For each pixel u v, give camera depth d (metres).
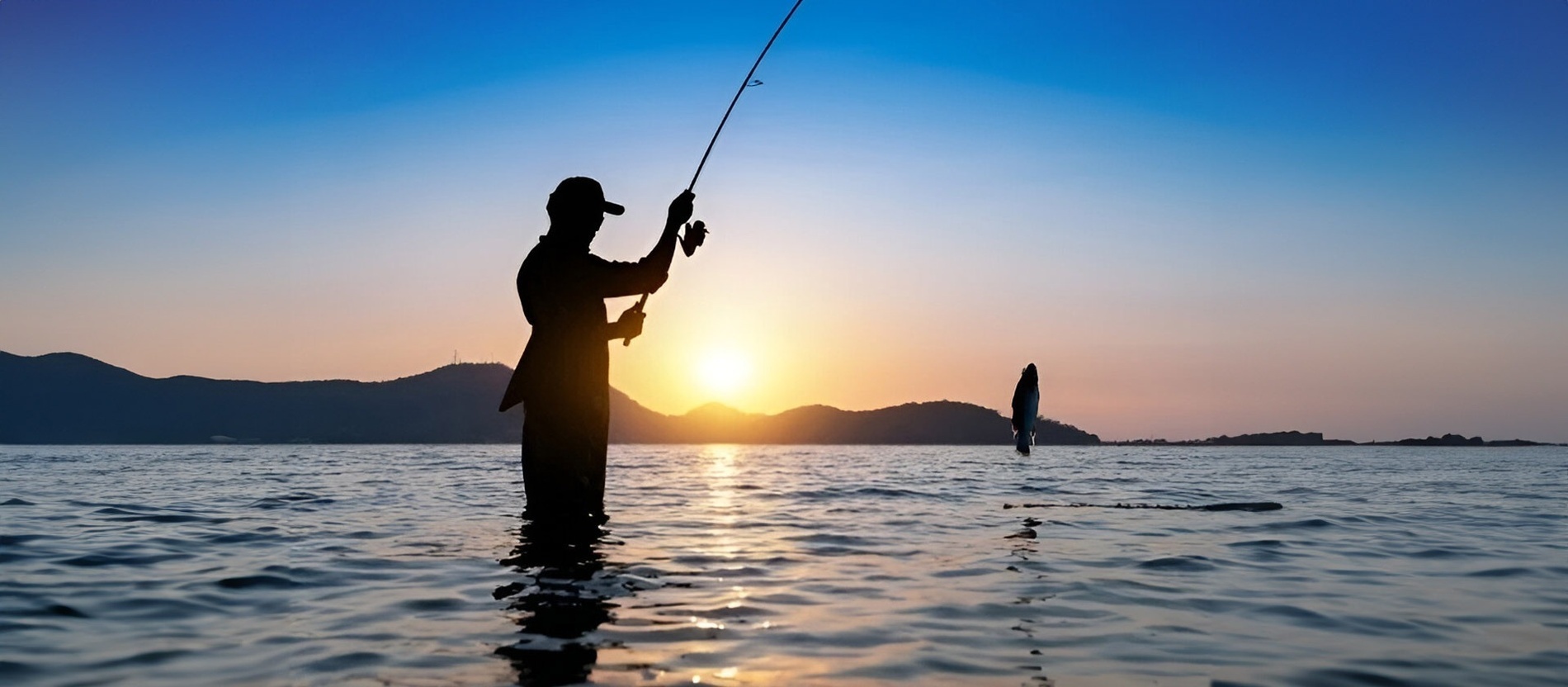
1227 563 8.55
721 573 7.72
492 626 5.76
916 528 11.27
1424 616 6.42
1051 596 6.88
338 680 4.66
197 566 7.94
